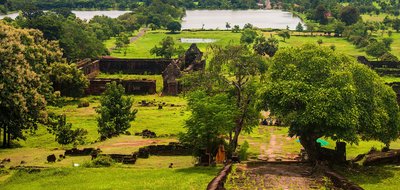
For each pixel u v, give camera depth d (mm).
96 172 53844
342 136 51906
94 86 143750
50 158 62594
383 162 55906
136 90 145000
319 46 58406
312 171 48844
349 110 51281
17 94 74000
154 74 176500
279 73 56562
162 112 112625
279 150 73750
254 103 62781
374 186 45125
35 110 81125
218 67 74188
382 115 55406
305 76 54219
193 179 47156
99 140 78312
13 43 78188
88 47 190250
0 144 79375
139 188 44156
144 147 67312
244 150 65875
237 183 42062
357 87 55062
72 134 77500
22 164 61031
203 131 59281
